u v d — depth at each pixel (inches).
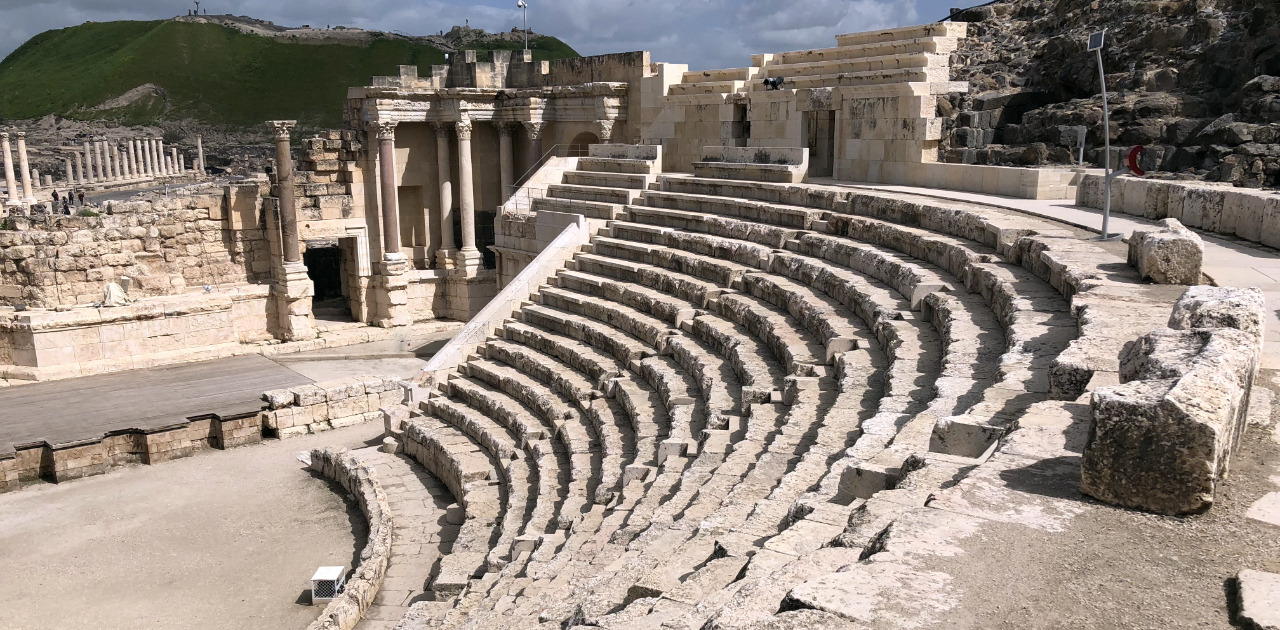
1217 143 978.7
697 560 364.8
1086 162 1115.9
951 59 1402.6
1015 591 219.3
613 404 852.0
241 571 776.3
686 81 1493.6
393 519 849.5
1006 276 629.0
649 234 1168.2
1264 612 204.4
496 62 1700.3
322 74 6722.4
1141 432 255.3
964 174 1046.4
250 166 4217.5
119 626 685.9
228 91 6446.9
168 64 6594.5
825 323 722.2
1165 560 232.8
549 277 1213.7
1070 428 316.5
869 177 1190.3
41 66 7278.5
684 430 663.8
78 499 943.7
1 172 3157.0
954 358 513.3
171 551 816.3
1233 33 1084.5
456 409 1012.5
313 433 1147.3
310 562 791.1
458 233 1700.3
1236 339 297.3
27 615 702.5
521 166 1716.3
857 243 883.4
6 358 1309.1
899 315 672.4
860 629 203.6
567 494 716.0
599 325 1026.7
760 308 841.5
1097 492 263.7
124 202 1462.8
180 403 1155.3
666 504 480.4
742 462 509.4
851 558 254.5
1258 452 304.5
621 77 1557.6
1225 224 732.0
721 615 228.1
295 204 1520.7
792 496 404.8
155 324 1385.3
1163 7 1194.0
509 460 855.7
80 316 1316.4
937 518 255.6
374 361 1429.6
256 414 1114.1
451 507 834.2
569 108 1606.8
